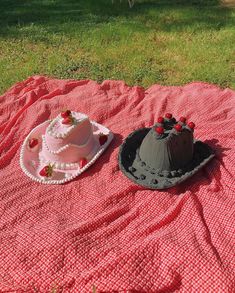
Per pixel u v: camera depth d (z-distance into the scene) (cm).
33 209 91
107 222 88
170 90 126
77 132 100
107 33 170
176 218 88
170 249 79
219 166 95
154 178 94
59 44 166
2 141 111
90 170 100
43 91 129
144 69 148
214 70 146
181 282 76
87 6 197
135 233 85
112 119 117
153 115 116
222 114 113
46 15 189
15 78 146
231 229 83
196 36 166
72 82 130
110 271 76
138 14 186
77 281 76
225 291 73
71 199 95
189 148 95
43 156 105
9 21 185
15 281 77
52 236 83
